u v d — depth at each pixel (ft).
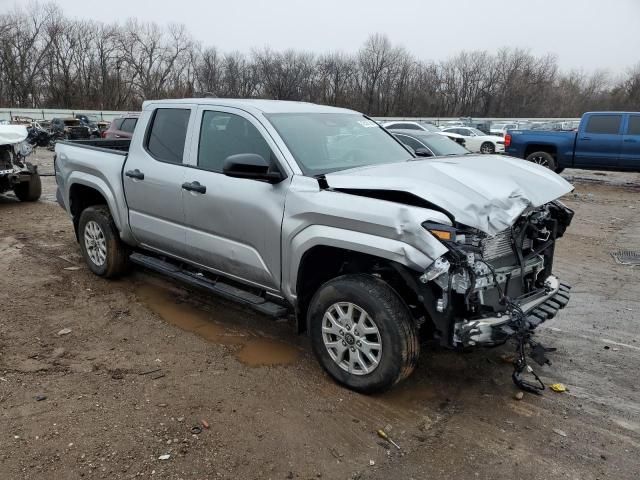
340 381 12.50
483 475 9.78
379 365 11.66
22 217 31.45
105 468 9.55
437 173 12.03
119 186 17.58
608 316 17.53
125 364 13.48
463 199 10.87
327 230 11.89
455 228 10.64
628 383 13.16
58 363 13.43
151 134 16.87
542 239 14.16
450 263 10.61
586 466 10.09
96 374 12.92
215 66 234.79
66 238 26.11
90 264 20.04
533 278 13.83
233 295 14.49
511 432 11.09
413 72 239.91
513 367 13.84
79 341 14.75
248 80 232.94
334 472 9.75
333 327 12.43
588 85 276.62
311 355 14.21
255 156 12.51
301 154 13.42
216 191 14.21
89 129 88.53
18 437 10.34
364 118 17.01
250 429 10.88
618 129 49.11
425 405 12.02
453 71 253.03
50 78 218.18
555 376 13.46
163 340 14.94
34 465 9.58
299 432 10.84
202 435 10.61
